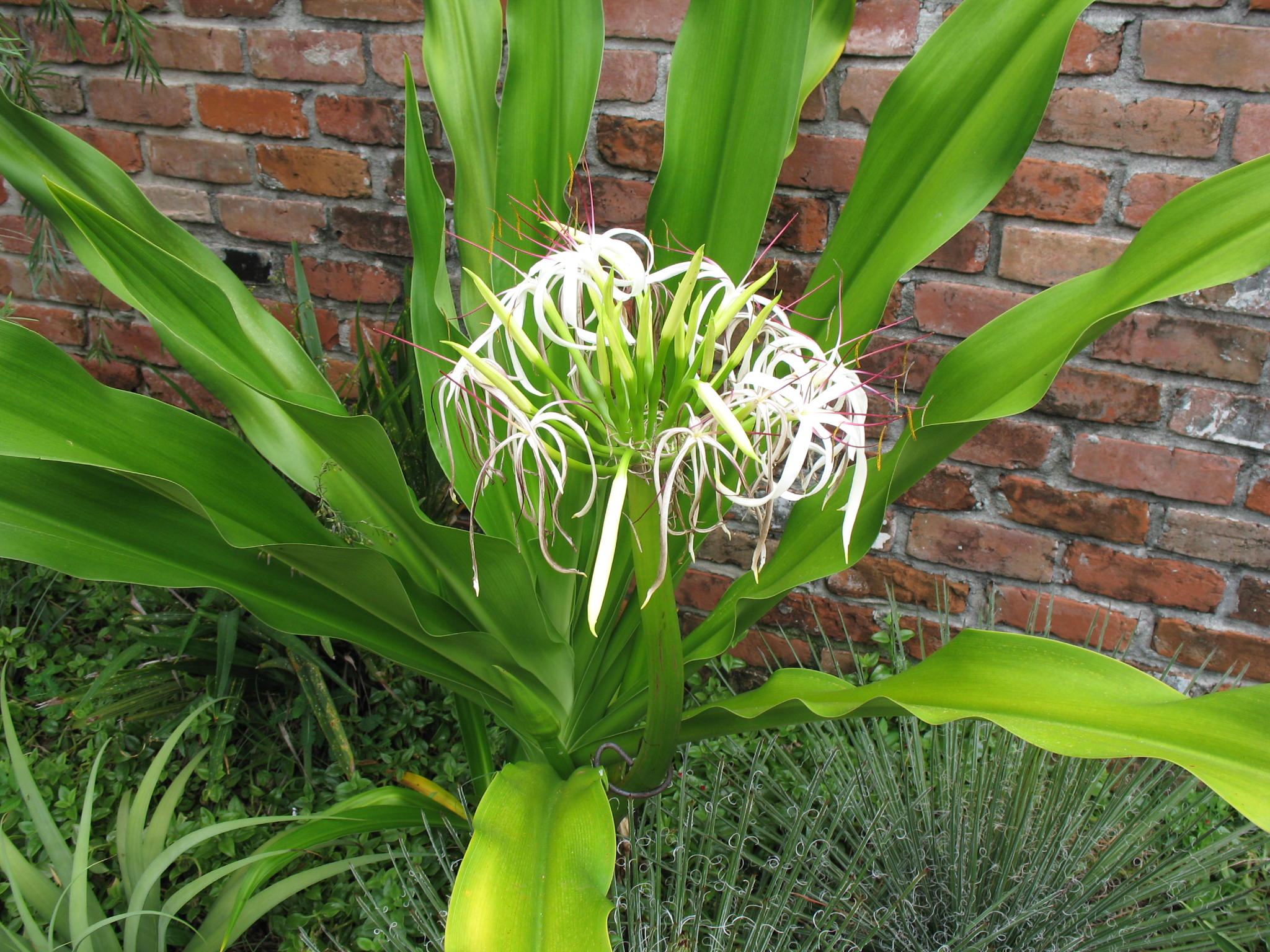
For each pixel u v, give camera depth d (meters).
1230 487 1.52
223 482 1.17
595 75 1.31
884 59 1.46
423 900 1.41
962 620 1.70
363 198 1.69
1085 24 1.39
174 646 1.57
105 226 1.06
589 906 0.90
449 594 1.27
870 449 1.17
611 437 1.00
